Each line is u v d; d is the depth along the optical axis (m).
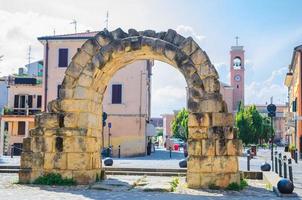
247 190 16.78
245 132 80.25
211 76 17.27
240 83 116.25
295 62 55.75
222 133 16.89
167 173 23.14
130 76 47.91
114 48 18.11
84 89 18.08
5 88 63.59
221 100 17.14
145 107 47.69
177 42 17.80
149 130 51.41
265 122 84.62
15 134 50.62
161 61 19.33
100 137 19.70
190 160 16.98
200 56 17.42
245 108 88.00
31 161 17.80
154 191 15.96
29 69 70.38
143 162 33.47
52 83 48.75
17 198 13.49
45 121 17.94
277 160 23.47
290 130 66.88
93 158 18.50
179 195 15.00
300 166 33.47
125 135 47.44
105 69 18.72
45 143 17.81
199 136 17.00
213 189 16.61
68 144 17.72
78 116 17.94
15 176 21.36
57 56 48.88
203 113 17.06
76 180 17.52
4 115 50.31
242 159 43.12
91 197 14.09
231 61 117.25
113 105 47.78
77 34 50.81
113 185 17.23
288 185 15.50
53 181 17.44
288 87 81.81
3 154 50.12
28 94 52.59
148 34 18.22
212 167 16.80
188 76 17.42
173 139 86.81
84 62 18.28
